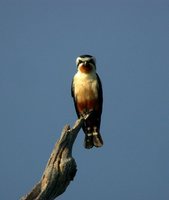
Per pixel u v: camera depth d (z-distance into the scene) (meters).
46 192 10.16
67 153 10.47
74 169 10.57
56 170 10.27
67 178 10.45
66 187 10.58
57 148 10.43
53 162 10.35
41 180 10.26
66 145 10.49
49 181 10.20
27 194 10.12
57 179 10.26
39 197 10.09
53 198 10.52
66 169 10.34
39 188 10.23
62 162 10.34
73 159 10.55
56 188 10.34
